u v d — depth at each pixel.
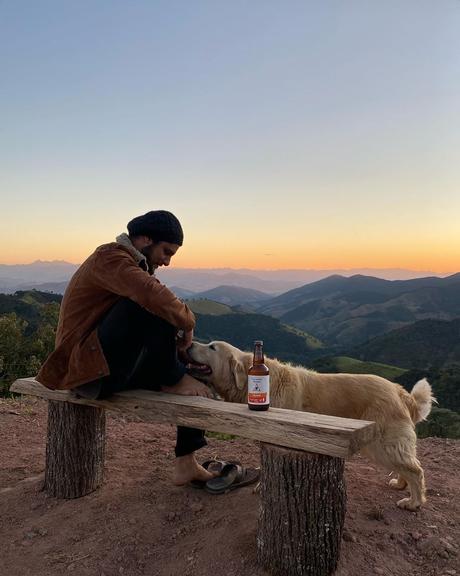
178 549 3.16
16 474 4.44
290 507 2.74
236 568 2.89
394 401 3.98
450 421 20.47
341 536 2.92
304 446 2.66
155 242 3.46
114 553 3.16
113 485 4.05
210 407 3.10
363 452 4.00
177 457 3.86
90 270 3.29
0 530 3.53
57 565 3.08
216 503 3.68
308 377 4.26
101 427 4.00
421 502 3.68
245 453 5.04
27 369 20.56
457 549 3.17
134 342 3.31
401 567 2.98
